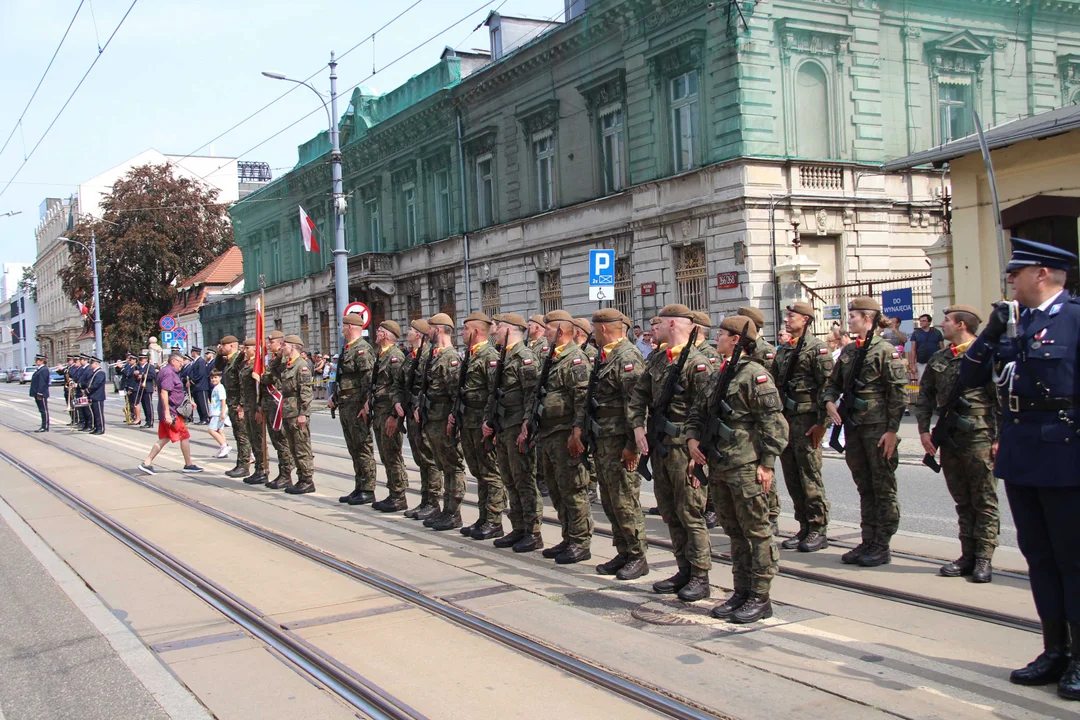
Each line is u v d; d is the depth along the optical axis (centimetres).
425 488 981
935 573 671
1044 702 441
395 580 704
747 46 1942
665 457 635
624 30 2248
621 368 692
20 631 614
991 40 2298
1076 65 2439
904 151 2177
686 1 2044
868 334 714
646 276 2222
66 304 8850
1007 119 2336
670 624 577
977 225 1681
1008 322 463
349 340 1090
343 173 3809
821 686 466
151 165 5694
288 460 1229
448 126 3028
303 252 4297
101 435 2167
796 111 2020
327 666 516
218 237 5838
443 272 3131
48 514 1062
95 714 468
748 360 579
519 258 2720
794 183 1984
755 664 500
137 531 931
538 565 753
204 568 760
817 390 764
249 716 459
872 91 2123
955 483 657
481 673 502
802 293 1905
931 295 1806
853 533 833
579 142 2448
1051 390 441
